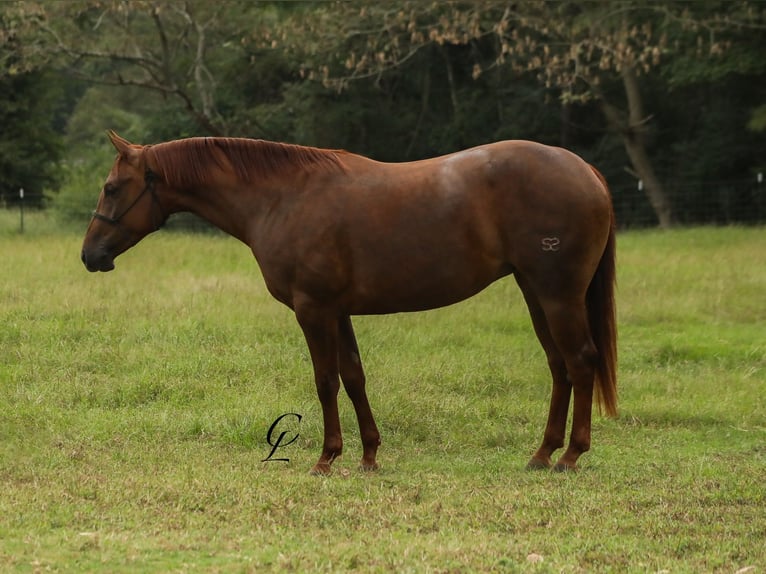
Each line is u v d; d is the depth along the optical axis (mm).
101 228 9828
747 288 20031
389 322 16094
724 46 37188
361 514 7957
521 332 16406
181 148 9758
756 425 11680
